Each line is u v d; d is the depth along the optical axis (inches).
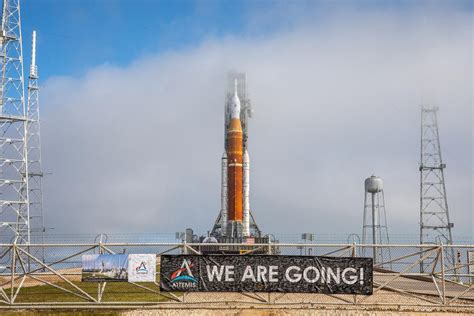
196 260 957.8
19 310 920.9
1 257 946.7
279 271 952.9
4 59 2684.5
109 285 1263.5
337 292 949.2
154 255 963.3
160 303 957.8
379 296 1088.8
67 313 909.2
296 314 917.2
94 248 999.0
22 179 2682.1
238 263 956.0
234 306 957.2
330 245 954.7
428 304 966.4
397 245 949.8
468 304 978.7
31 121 2773.1
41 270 1123.3
